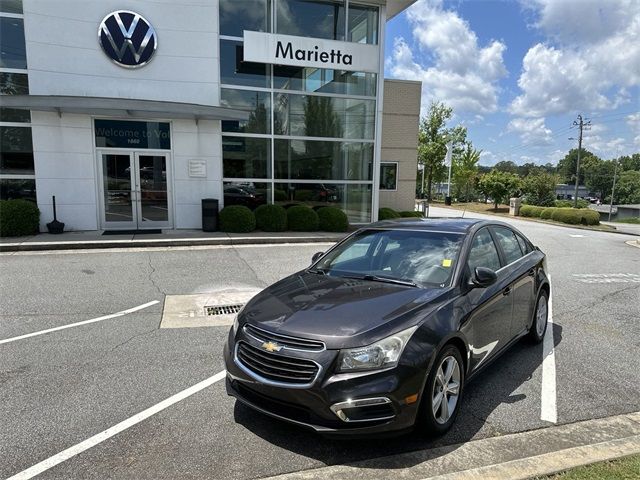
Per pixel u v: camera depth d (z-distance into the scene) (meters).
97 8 12.23
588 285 8.89
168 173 13.44
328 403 2.96
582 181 118.31
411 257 4.29
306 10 14.53
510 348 5.23
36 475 2.90
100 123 12.75
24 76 12.02
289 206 14.87
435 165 40.91
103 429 3.44
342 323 3.22
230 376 3.50
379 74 15.38
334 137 15.23
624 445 3.26
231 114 12.83
